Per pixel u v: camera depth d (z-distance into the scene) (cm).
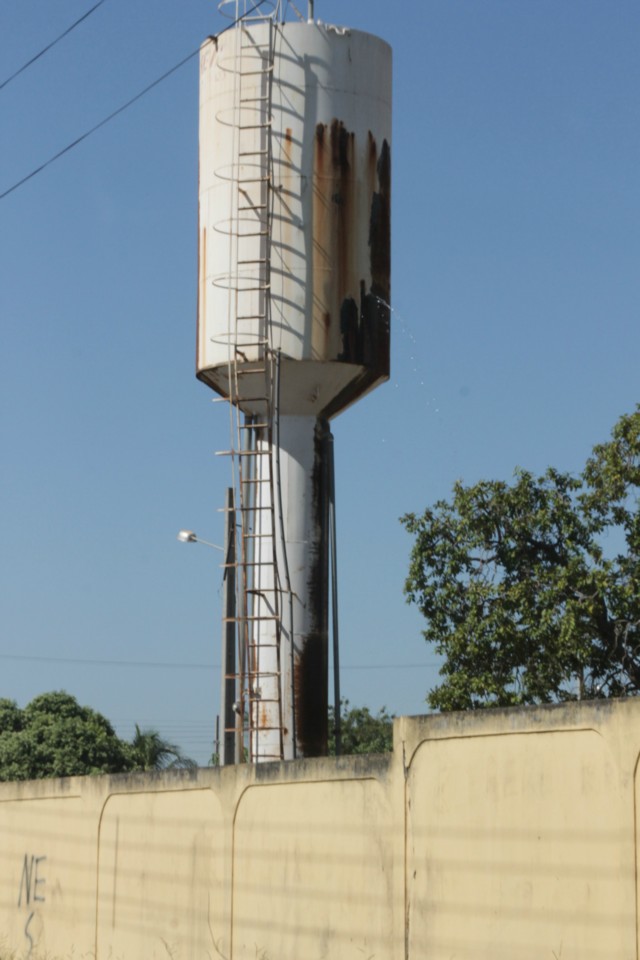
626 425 3059
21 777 5812
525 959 1350
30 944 2409
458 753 1469
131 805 2138
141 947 2061
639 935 1231
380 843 1576
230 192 2525
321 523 2556
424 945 1488
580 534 3038
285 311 2472
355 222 2517
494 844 1405
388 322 2564
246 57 2545
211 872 1905
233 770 1880
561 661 2950
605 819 1280
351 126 2536
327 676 2527
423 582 3125
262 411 2559
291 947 1717
